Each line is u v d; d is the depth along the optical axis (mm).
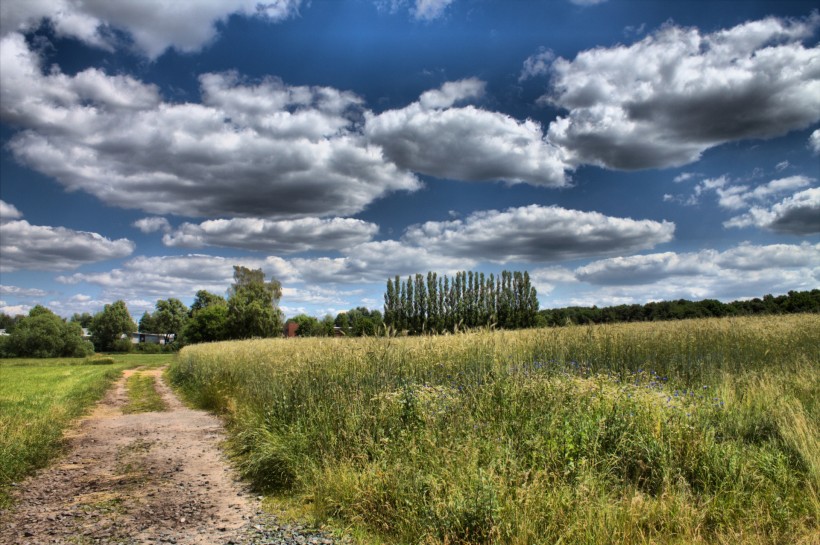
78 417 13078
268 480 6320
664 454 4727
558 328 11734
